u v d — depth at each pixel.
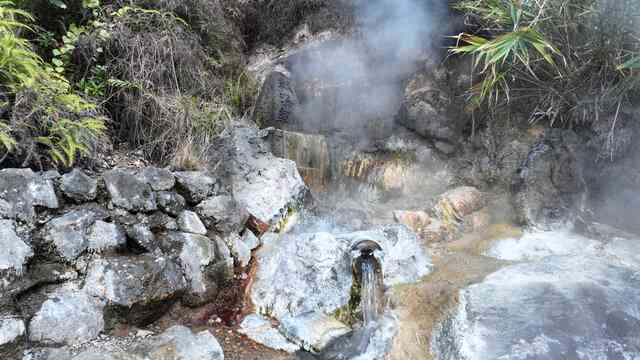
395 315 2.89
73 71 3.80
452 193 4.22
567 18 4.06
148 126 3.93
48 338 2.28
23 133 2.81
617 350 2.36
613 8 3.85
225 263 3.21
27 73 2.91
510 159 4.25
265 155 4.14
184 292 2.90
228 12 5.62
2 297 2.21
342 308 3.06
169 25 4.28
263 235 3.66
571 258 3.21
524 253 3.47
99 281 2.52
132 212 2.94
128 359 2.31
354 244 3.18
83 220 2.64
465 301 2.78
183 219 3.17
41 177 2.63
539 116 4.29
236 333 2.88
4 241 2.31
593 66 4.05
